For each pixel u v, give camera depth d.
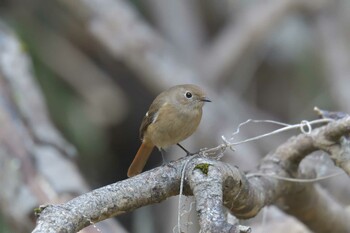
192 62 13.92
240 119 12.90
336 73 13.64
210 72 13.77
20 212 8.73
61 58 13.52
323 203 7.78
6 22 13.27
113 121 13.59
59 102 13.12
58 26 13.79
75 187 8.78
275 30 14.20
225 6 15.08
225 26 14.88
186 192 5.97
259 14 13.92
